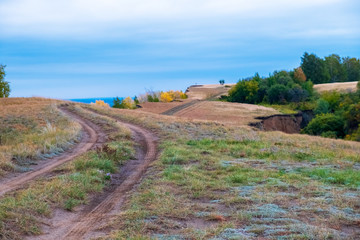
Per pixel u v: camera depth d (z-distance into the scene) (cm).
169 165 1345
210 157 1514
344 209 735
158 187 962
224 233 604
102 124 2953
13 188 955
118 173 1266
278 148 1823
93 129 2686
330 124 5400
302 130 5856
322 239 561
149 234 609
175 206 786
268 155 1628
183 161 1431
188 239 580
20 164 1288
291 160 1495
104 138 2211
